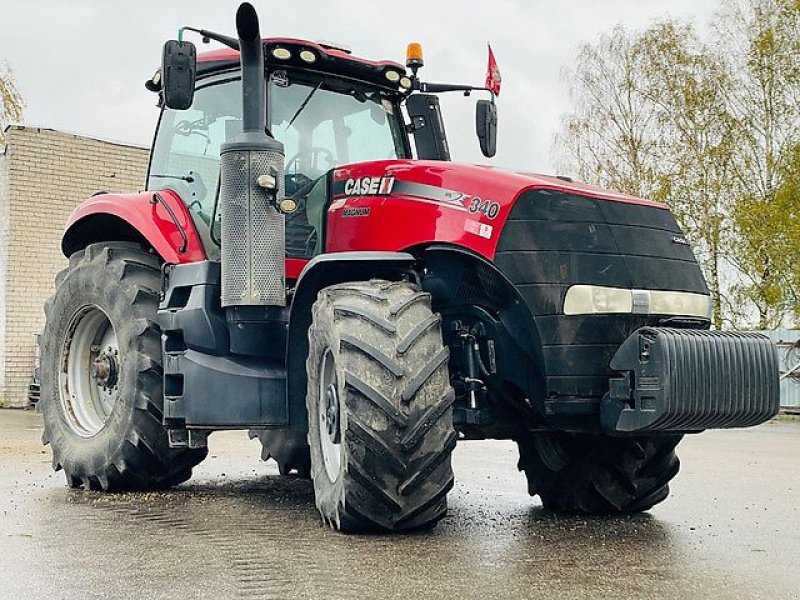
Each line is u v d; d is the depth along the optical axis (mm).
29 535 4141
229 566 3504
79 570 3438
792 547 4070
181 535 4145
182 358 5141
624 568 3578
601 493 4934
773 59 25344
